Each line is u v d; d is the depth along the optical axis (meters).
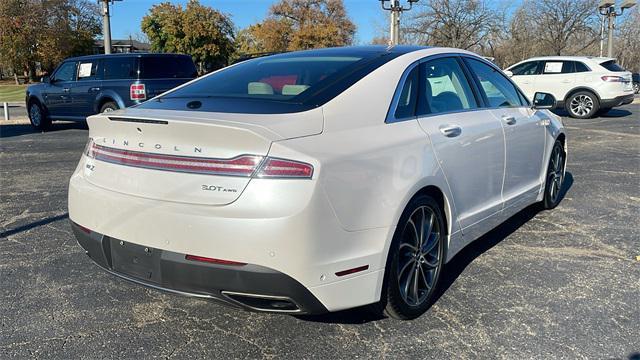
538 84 15.10
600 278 3.80
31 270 4.00
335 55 3.62
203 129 2.55
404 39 37.41
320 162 2.52
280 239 2.44
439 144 3.27
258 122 2.62
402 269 3.06
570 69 14.70
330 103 2.91
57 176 7.26
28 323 3.21
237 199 2.49
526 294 3.55
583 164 7.93
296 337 3.05
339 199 2.59
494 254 4.29
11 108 22.98
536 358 2.81
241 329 3.15
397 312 3.08
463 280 3.79
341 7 54.56
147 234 2.68
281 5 54.47
